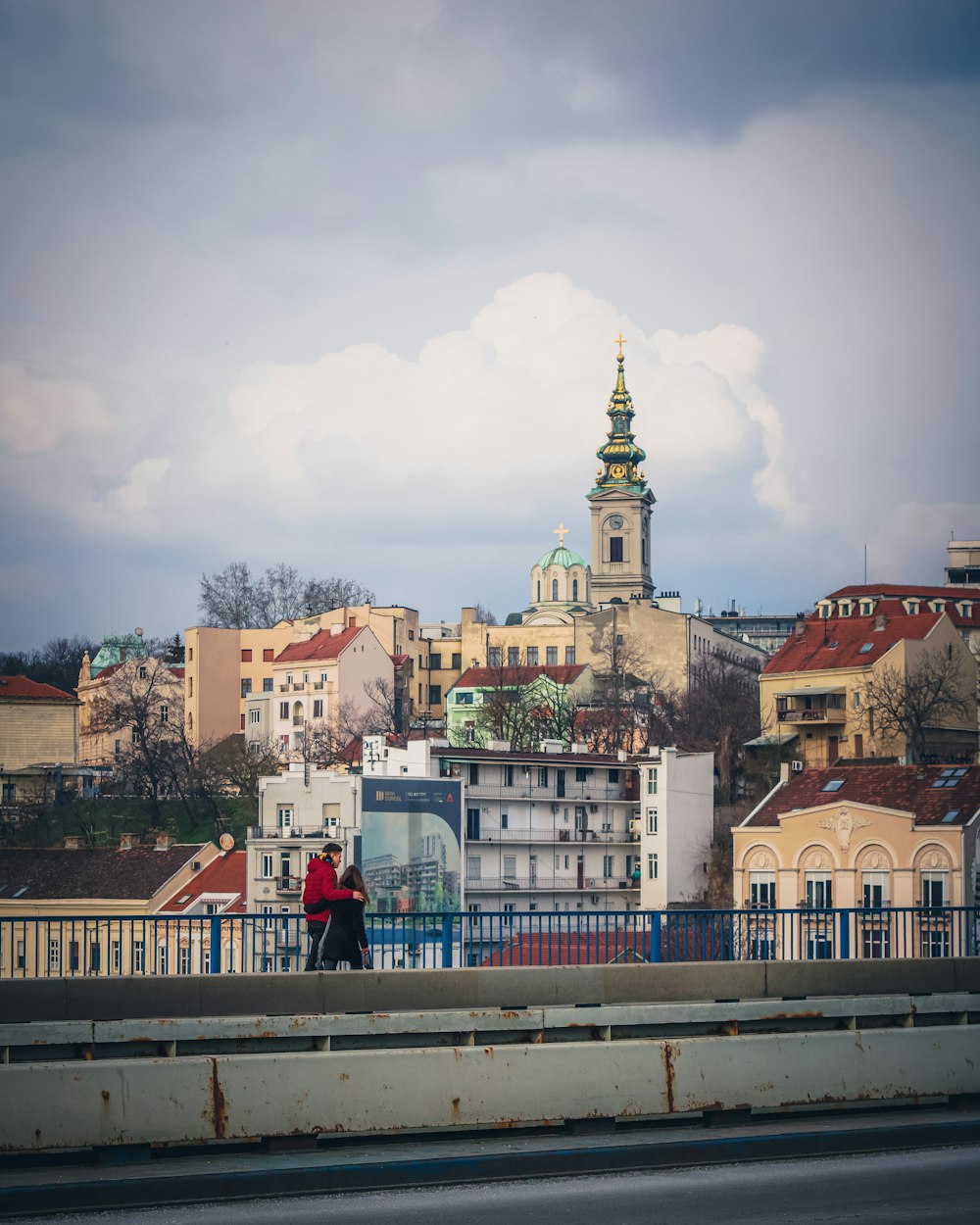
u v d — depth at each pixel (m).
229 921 28.19
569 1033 25.59
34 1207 20.58
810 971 29.17
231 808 150.38
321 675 188.00
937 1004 27.92
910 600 171.88
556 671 192.25
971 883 84.88
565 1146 23.64
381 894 98.81
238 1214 20.45
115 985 25.33
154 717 195.00
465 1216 20.34
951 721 145.62
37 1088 22.08
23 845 145.75
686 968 28.23
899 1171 23.16
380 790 100.25
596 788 117.44
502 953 30.20
